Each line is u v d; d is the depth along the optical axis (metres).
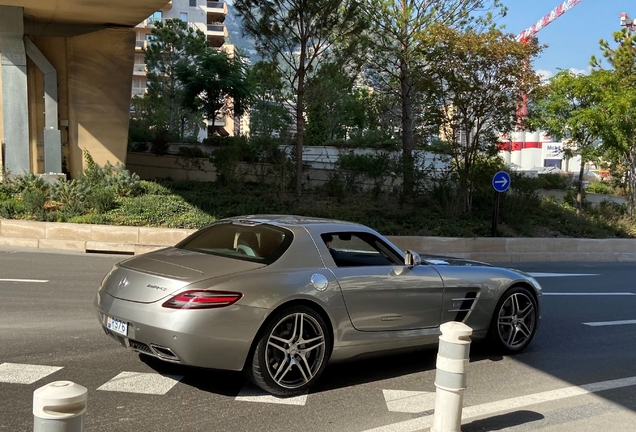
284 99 20.52
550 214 21.58
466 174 19.70
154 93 37.03
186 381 5.42
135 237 14.77
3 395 4.88
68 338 6.68
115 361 5.91
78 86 21.92
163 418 4.58
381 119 31.95
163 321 4.68
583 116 20.28
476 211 20.39
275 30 18.48
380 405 5.11
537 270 15.09
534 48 18.08
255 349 4.93
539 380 6.06
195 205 17.56
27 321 7.38
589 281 13.41
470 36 17.52
